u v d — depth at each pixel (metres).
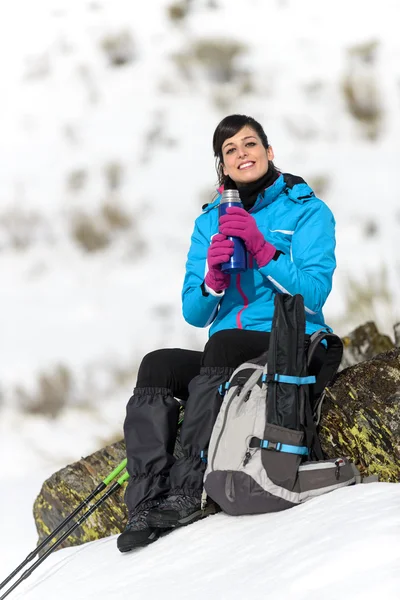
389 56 24.41
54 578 5.12
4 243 19.50
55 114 23.92
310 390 4.89
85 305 16.86
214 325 5.34
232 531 4.32
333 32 25.72
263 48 25.22
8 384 14.18
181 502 4.72
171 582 4.03
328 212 5.29
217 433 4.56
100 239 19.11
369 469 4.89
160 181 20.75
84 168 21.59
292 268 4.94
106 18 26.89
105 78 24.89
